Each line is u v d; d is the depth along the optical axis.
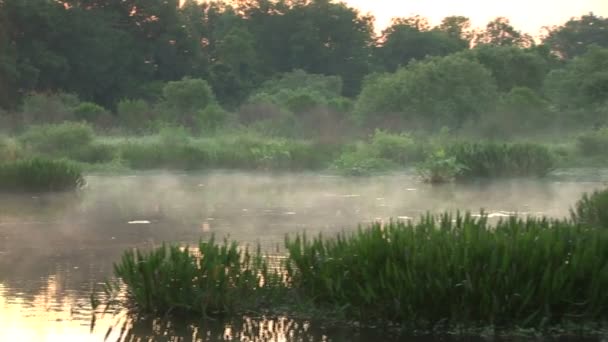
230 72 88.19
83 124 34.47
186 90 52.88
